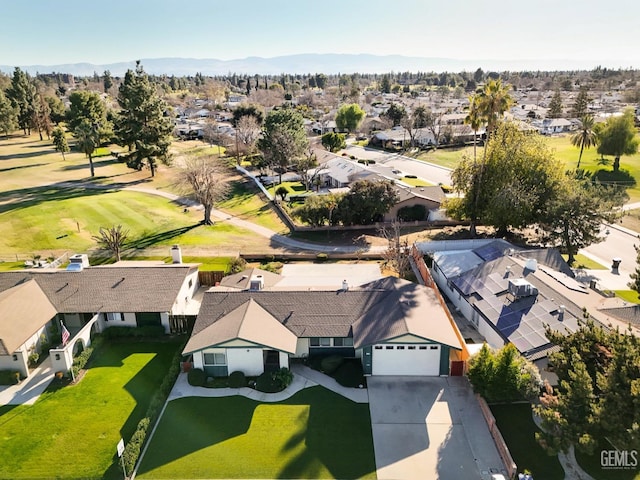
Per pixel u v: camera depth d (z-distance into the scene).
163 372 30.27
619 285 41.31
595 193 49.69
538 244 50.84
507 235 54.09
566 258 47.72
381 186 56.81
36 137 124.69
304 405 26.81
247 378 29.16
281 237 55.19
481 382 25.86
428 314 31.25
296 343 29.59
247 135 97.19
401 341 28.59
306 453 23.30
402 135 120.75
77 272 36.72
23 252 50.19
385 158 104.56
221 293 33.19
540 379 25.80
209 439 24.22
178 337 34.22
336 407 26.62
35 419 25.98
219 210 66.19
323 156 95.00
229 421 25.55
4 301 31.84
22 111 122.25
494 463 22.67
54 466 22.72
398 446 23.73
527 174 50.22
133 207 64.31
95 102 116.88
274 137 82.31
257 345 28.06
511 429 24.69
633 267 45.59
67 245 52.00
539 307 31.50
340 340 30.84
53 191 71.19
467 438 24.23
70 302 34.25
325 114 172.25
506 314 31.84
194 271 40.72
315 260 48.34
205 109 180.25
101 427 25.36
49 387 28.78
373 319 30.72
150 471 22.27
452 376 29.38
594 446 19.36
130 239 53.97
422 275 42.91
